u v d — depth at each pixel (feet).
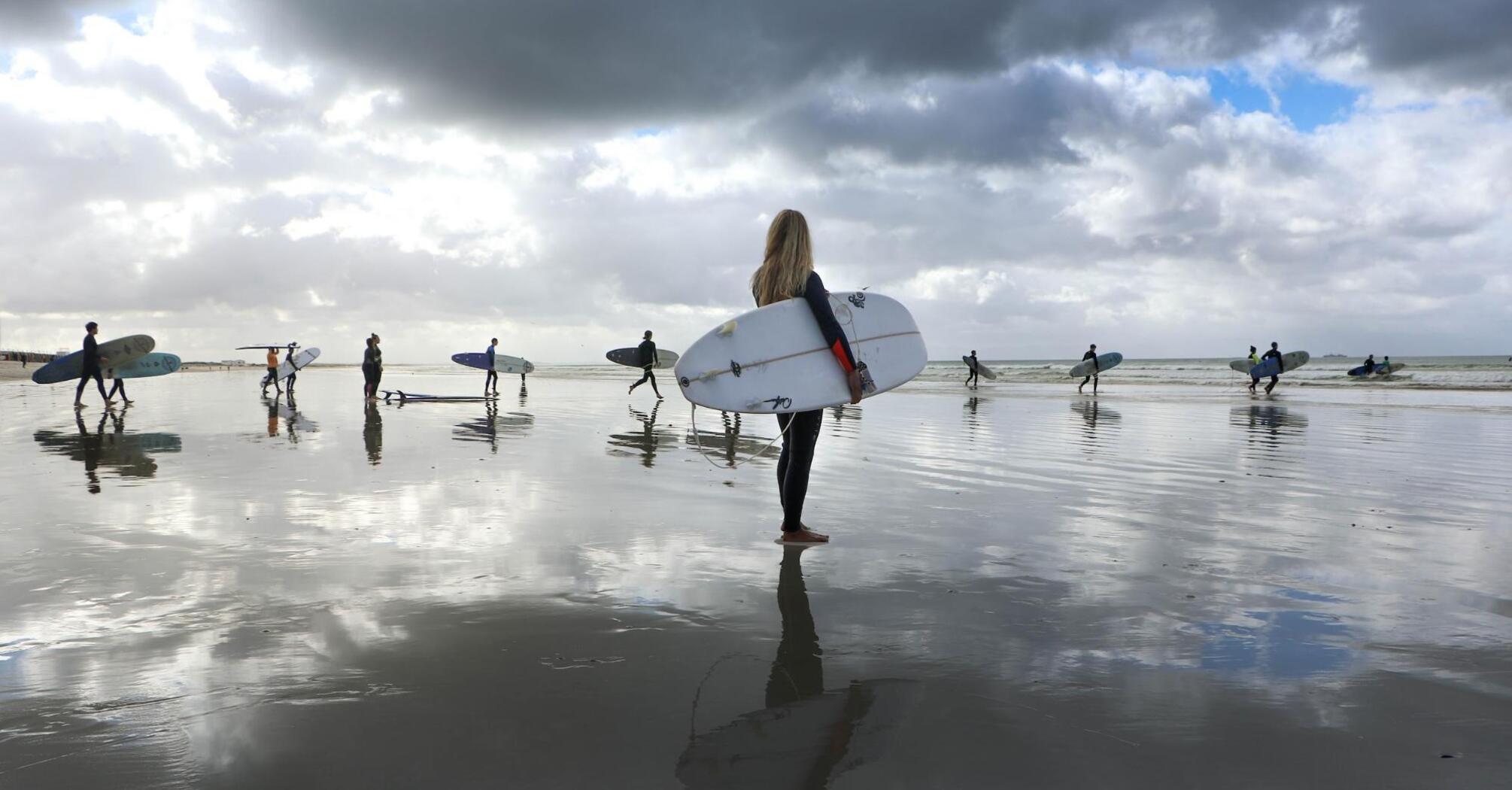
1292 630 7.86
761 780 5.02
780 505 14.49
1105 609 8.49
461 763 5.22
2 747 5.37
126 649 7.22
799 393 11.87
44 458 20.90
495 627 7.87
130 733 5.59
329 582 9.42
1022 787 4.96
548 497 15.28
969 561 10.58
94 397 54.44
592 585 9.36
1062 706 6.14
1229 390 69.05
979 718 5.93
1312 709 6.07
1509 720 5.88
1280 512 14.03
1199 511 14.08
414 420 34.55
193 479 17.39
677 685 6.54
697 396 12.09
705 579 9.62
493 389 69.77
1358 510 14.17
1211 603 8.72
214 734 5.58
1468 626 7.98
